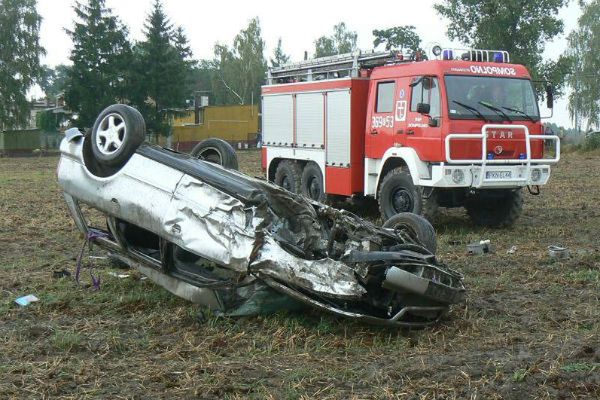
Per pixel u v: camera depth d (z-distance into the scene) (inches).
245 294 267.3
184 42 2714.1
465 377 211.2
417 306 260.2
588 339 250.7
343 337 254.7
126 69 2279.8
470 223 572.7
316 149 615.2
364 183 562.6
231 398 196.5
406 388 203.5
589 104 2812.5
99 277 343.9
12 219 594.2
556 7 1815.9
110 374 215.8
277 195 283.9
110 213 293.1
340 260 261.1
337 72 599.2
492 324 274.1
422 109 488.4
